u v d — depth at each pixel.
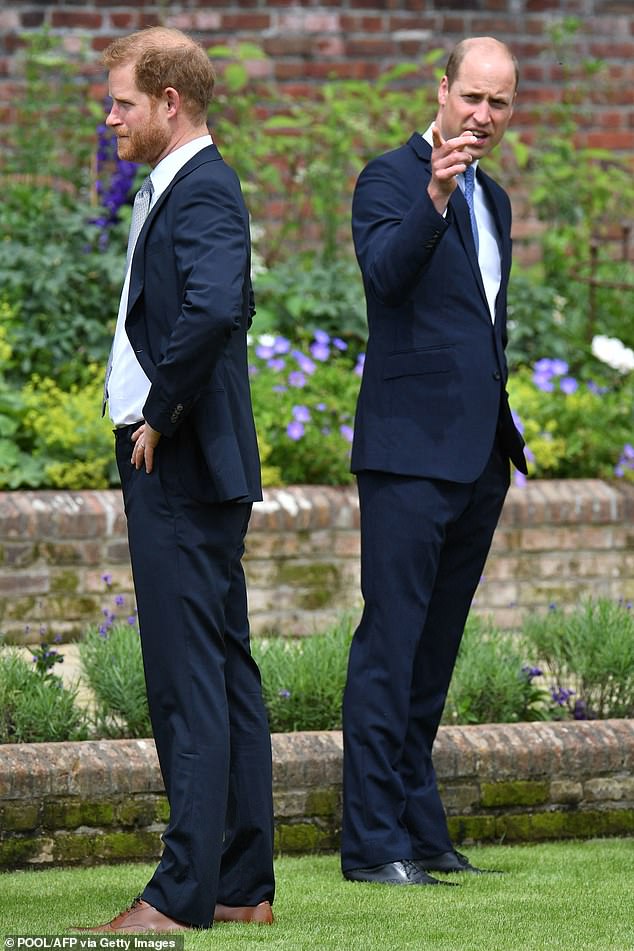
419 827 14.25
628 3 32.47
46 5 30.17
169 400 11.29
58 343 25.56
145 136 11.80
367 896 13.09
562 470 25.55
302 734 15.16
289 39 31.11
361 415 14.24
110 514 22.30
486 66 13.80
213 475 11.55
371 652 14.06
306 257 29.83
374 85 31.44
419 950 11.23
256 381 25.12
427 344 13.95
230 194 11.60
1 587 21.92
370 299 14.24
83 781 14.05
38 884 13.32
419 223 13.16
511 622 23.88
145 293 11.66
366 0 31.30
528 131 32.19
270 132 30.86
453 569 14.43
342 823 14.06
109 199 26.84
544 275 30.56
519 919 12.24
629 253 33.16
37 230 26.58
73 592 22.20
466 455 13.88
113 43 11.91
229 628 12.21
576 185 31.22
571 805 15.42
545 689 18.20
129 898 12.79
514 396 26.16
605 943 11.52
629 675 17.11
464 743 15.16
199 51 11.85
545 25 32.09
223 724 11.70
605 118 32.72
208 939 11.40
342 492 23.62
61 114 29.58
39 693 15.73
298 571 23.03
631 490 24.52
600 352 26.06
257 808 12.18
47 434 23.81
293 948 11.20
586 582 24.17
